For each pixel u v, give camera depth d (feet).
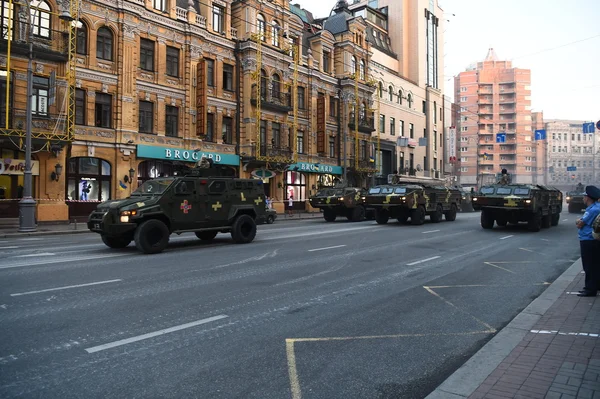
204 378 13.39
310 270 31.45
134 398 12.06
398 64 174.50
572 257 39.34
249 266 32.60
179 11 91.61
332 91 134.72
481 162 327.88
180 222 41.39
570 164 349.82
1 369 13.78
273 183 114.62
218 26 101.04
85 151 77.15
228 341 16.69
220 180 45.50
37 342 16.15
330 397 12.35
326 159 131.44
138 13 83.15
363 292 25.13
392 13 176.65
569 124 355.97
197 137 94.02
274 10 111.24
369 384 13.25
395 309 21.72
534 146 330.54
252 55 103.24
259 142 104.06
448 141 195.11
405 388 13.03
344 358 15.26
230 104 102.22
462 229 66.49
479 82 331.98
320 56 130.72
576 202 118.62
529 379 12.82
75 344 16.03
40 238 55.31
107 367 14.07
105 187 80.53
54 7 73.26
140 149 82.79
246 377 13.52
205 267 31.91
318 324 19.06
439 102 192.65
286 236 55.01
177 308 20.98
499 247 45.80
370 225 75.25
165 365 14.32
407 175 163.73
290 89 117.19
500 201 63.21
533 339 16.51
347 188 91.20
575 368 13.60
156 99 87.20
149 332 17.49
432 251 42.29
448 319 20.15
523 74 327.88
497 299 24.00
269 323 19.03
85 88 77.15
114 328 17.88
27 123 61.46
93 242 49.16
